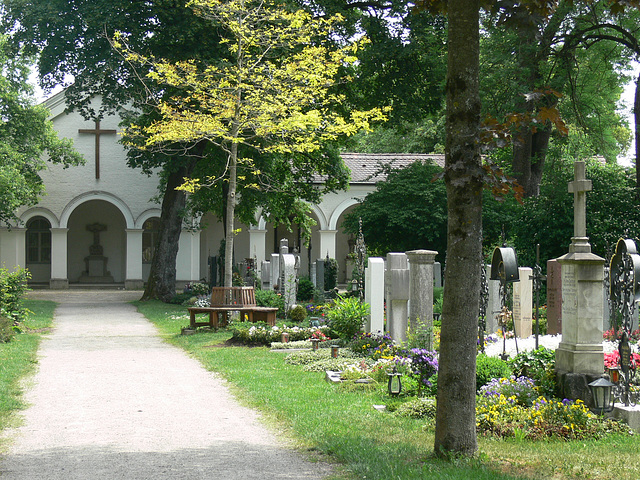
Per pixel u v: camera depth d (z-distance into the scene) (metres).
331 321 15.79
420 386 9.84
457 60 6.61
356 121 19.72
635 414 8.32
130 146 26.20
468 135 6.59
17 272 20.06
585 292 9.05
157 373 12.66
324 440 7.50
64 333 19.78
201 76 20.64
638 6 7.57
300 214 33.88
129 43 23.67
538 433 7.81
